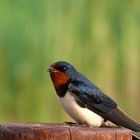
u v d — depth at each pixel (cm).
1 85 1212
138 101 1287
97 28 1209
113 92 1252
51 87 1227
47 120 1240
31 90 1221
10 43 1161
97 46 1216
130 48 1241
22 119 1248
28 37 1163
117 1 1219
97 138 582
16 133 568
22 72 1199
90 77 1229
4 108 1238
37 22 1162
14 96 1230
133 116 1295
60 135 570
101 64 1230
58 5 1178
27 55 1175
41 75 1206
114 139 588
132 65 1252
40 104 1233
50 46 1182
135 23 1233
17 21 1153
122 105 1273
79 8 1195
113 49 1229
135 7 1227
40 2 1159
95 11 1206
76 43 1199
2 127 571
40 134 567
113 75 1245
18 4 1154
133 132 737
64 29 1186
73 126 606
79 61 1209
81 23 1198
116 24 1223
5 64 1184
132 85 1263
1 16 1150
